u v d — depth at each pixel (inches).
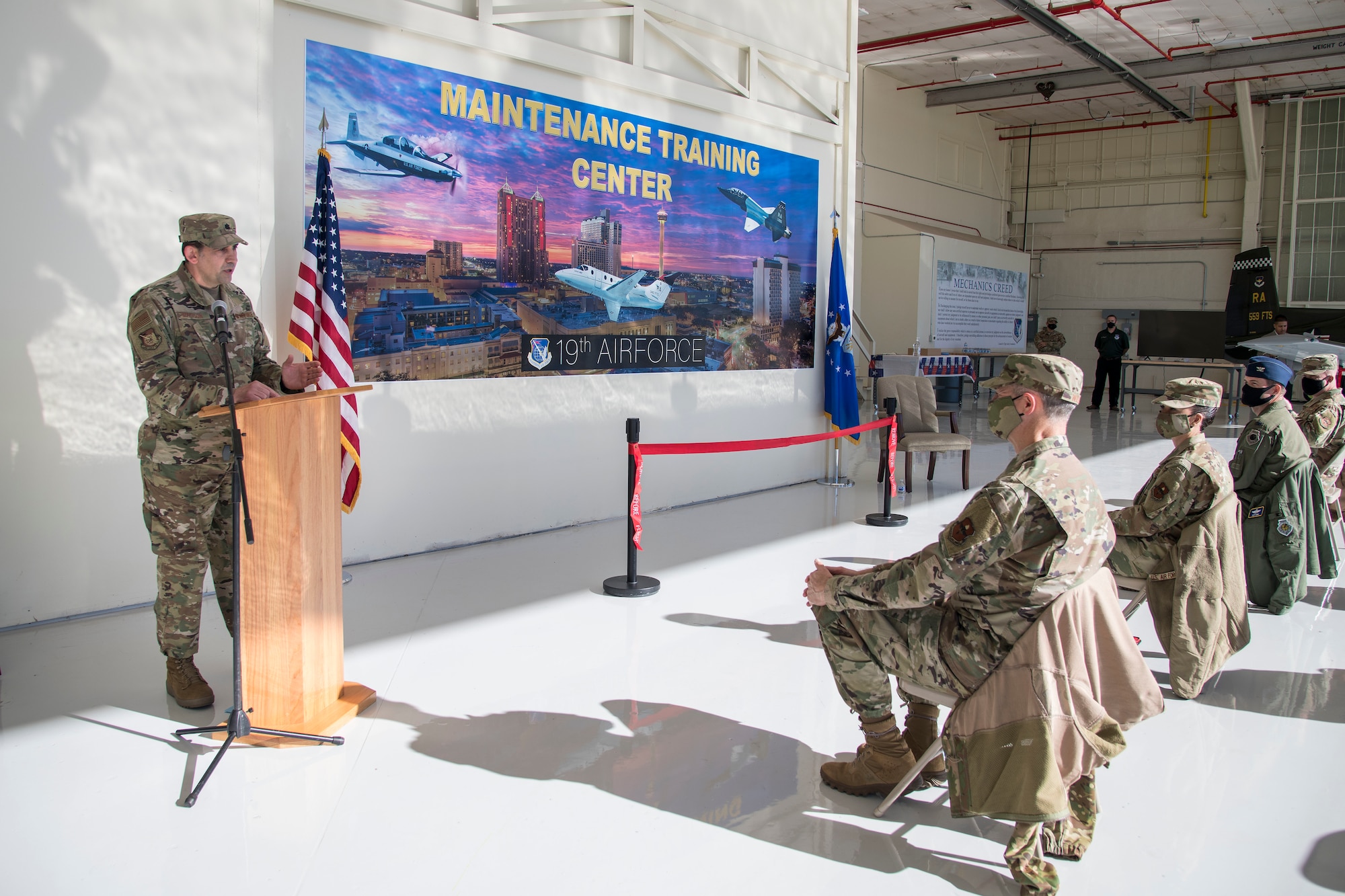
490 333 217.2
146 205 162.1
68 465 157.1
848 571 96.9
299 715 115.6
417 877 86.8
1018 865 82.7
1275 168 714.8
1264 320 613.3
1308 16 523.5
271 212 178.7
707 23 260.7
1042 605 83.0
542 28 222.7
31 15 147.6
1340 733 123.8
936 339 666.8
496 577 192.1
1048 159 813.2
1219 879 89.1
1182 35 559.2
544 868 88.7
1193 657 132.5
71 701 126.6
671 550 218.7
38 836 93.1
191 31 165.3
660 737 118.7
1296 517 171.8
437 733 118.8
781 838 95.4
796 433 309.9
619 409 249.1
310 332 175.9
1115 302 792.3
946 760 87.2
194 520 122.4
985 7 512.7
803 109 301.1
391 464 201.5
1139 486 318.3
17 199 148.3
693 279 266.5
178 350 118.6
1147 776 110.9
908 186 707.4
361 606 171.2
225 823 96.1
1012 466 84.9
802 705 130.2
